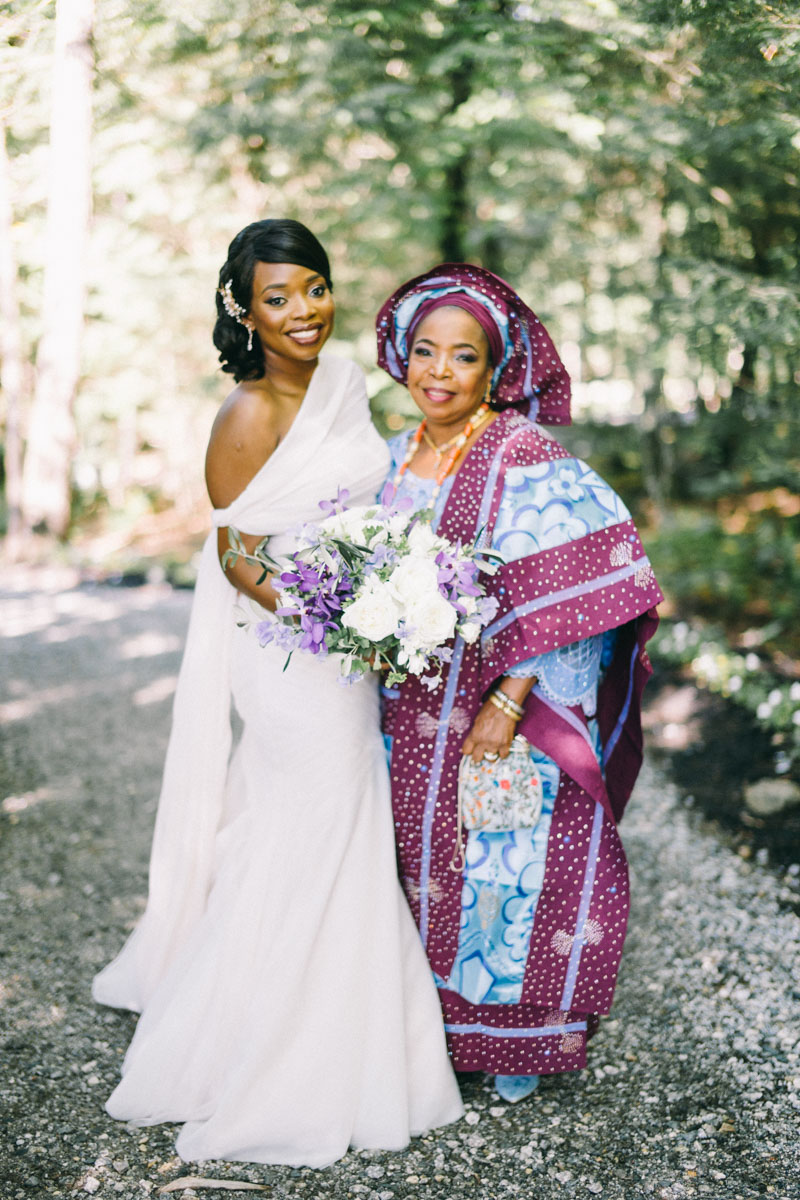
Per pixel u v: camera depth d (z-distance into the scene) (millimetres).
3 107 3529
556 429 8695
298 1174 2035
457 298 2113
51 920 3076
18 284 8617
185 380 9250
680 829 3635
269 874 2152
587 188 6316
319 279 2115
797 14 2883
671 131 4109
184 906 2441
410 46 4934
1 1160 2035
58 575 8688
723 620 5703
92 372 9219
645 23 3367
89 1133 2143
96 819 3865
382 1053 2111
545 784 2207
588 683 2209
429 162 6727
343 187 6672
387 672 2268
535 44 4168
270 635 2002
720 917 3014
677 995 2652
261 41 4207
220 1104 2059
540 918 2223
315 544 2002
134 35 3711
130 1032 2541
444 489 2207
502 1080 2314
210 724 2359
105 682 5688
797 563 5875
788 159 3777
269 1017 2064
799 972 2682
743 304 4055
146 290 7793
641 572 2182
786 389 4871
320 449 2174
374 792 2199
